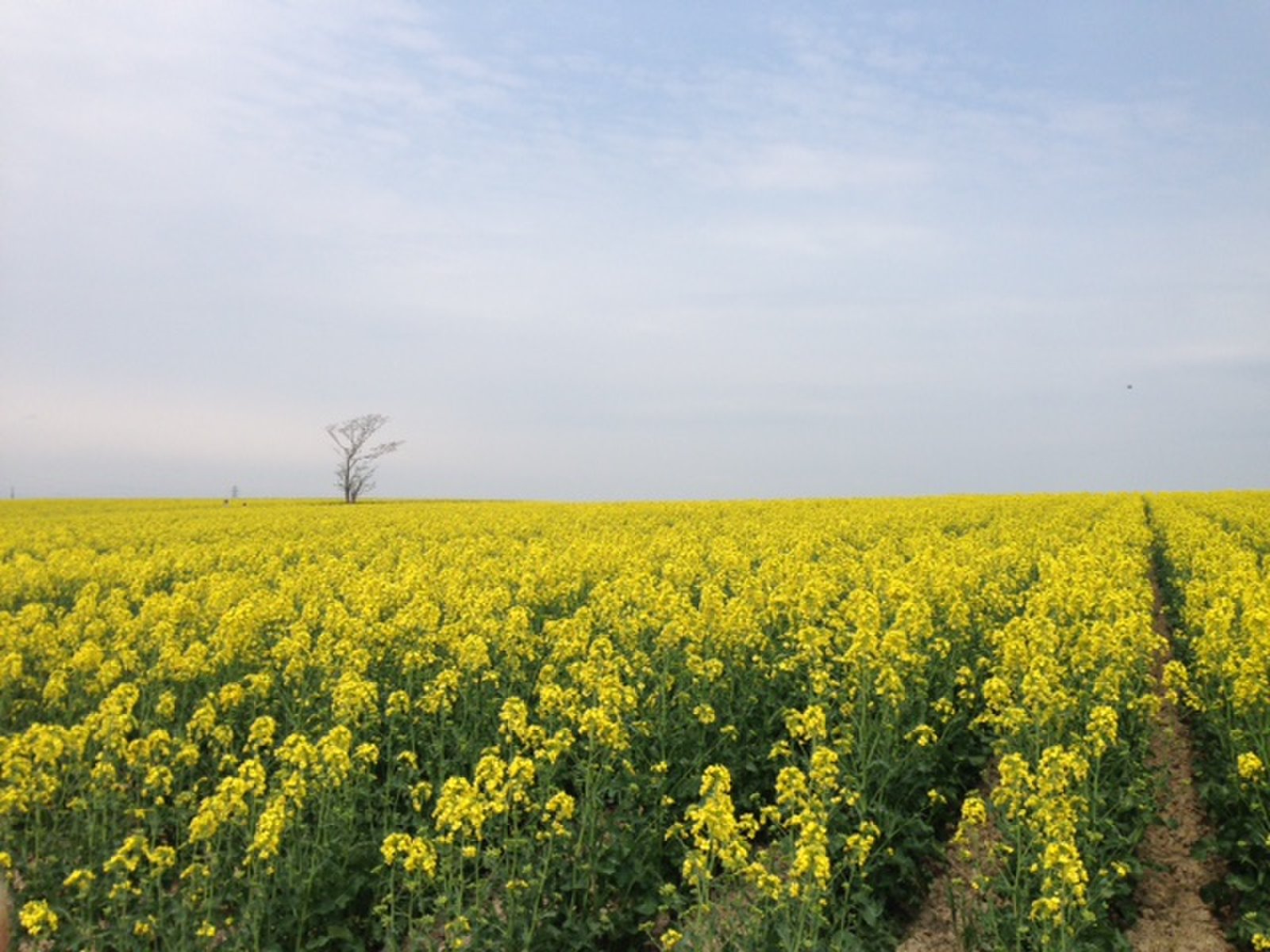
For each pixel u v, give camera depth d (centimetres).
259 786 802
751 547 2498
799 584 1622
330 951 770
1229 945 824
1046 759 780
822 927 743
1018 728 945
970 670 1117
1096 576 1503
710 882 801
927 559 1664
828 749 831
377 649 1291
